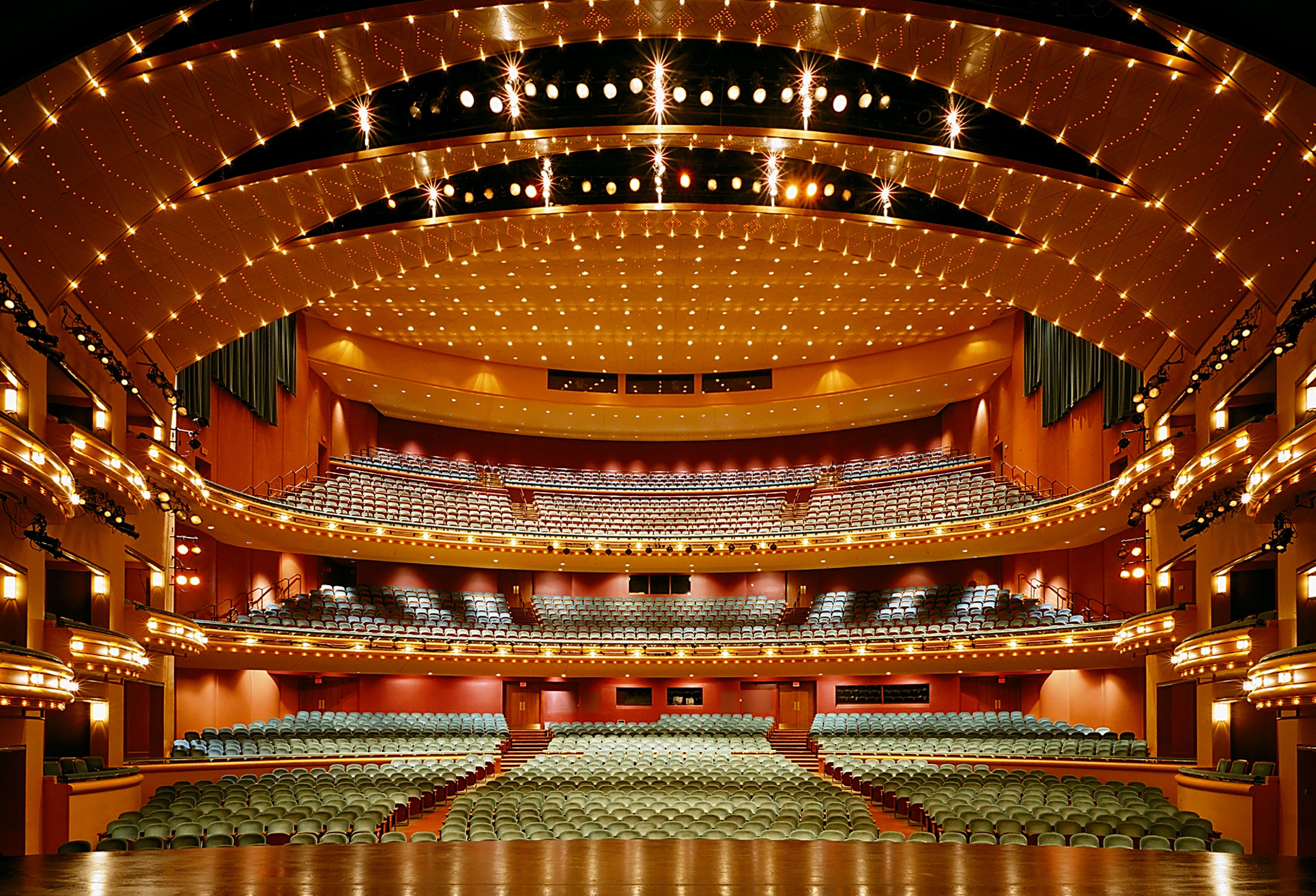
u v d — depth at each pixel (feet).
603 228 56.49
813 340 85.25
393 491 87.51
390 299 75.05
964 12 32.78
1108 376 66.69
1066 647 68.85
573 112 43.73
